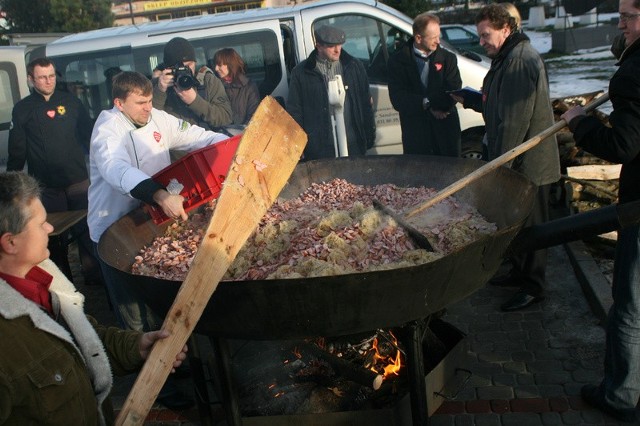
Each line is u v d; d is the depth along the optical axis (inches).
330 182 149.2
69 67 237.6
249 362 130.7
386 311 85.7
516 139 153.1
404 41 243.4
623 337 113.3
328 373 121.0
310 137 217.5
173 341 78.4
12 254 70.1
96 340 77.7
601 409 123.5
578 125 104.3
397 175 146.3
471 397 134.2
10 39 274.2
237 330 88.4
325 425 108.3
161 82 189.2
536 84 151.0
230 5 916.6
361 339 119.0
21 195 69.2
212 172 116.8
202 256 81.6
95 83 237.9
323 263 95.7
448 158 139.2
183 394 141.5
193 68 195.8
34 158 209.5
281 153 100.5
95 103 238.7
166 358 77.8
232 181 89.8
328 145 217.6
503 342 154.9
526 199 110.2
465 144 248.8
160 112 137.6
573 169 218.7
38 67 201.5
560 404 128.5
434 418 128.3
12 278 71.2
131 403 75.0
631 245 107.7
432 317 128.1
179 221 128.4
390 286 82.0
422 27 209.8
